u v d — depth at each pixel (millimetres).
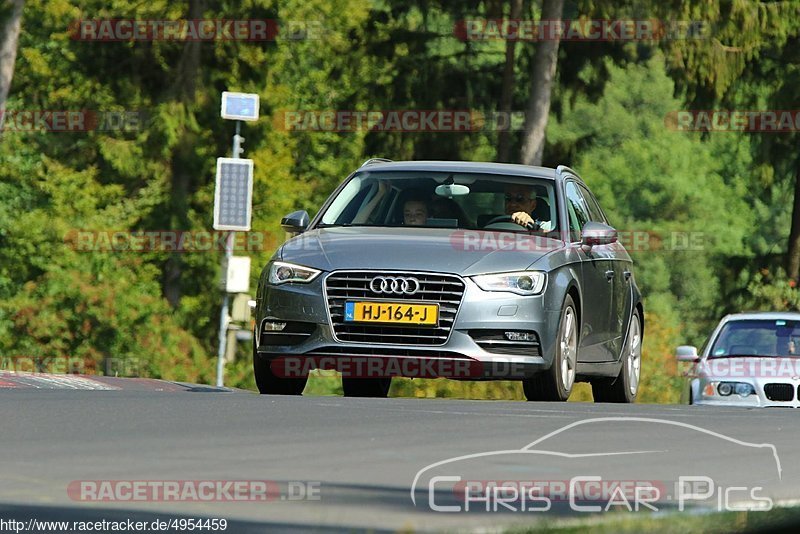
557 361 31703
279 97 126812
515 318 30812
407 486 13672
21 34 133875
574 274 32938
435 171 34938
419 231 32656
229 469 15078
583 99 112750
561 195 34688
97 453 16516
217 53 117312
